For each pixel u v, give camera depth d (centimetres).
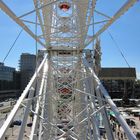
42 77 1584
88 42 1507
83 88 1820
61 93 1980
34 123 1393
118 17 893
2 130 782
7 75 13812
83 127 1716
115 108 991
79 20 1328
